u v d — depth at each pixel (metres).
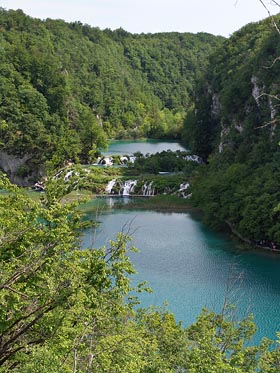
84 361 11.69
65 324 11.79
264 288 40.44
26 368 10.61
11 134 94.88
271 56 86.00
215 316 23.08
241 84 97.75
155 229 60.84
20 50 119.25
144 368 14.86
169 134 171.62
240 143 89.75
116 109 187.75
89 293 11.75
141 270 45.09
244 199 59.81
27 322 12.14
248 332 19.27
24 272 11.30
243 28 136.38
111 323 13.45
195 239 57.09
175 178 87.69
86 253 12.23
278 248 53.50
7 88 102.44
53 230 11.52
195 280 42.47
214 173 80.19
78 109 128.25
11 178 97.12
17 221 11.78
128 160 108.50
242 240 57.25
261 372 16.16
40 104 105.44
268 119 80.75
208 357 14.62
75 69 189.25
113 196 82.12
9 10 175.38
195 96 145.12
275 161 67.50
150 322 19.86
